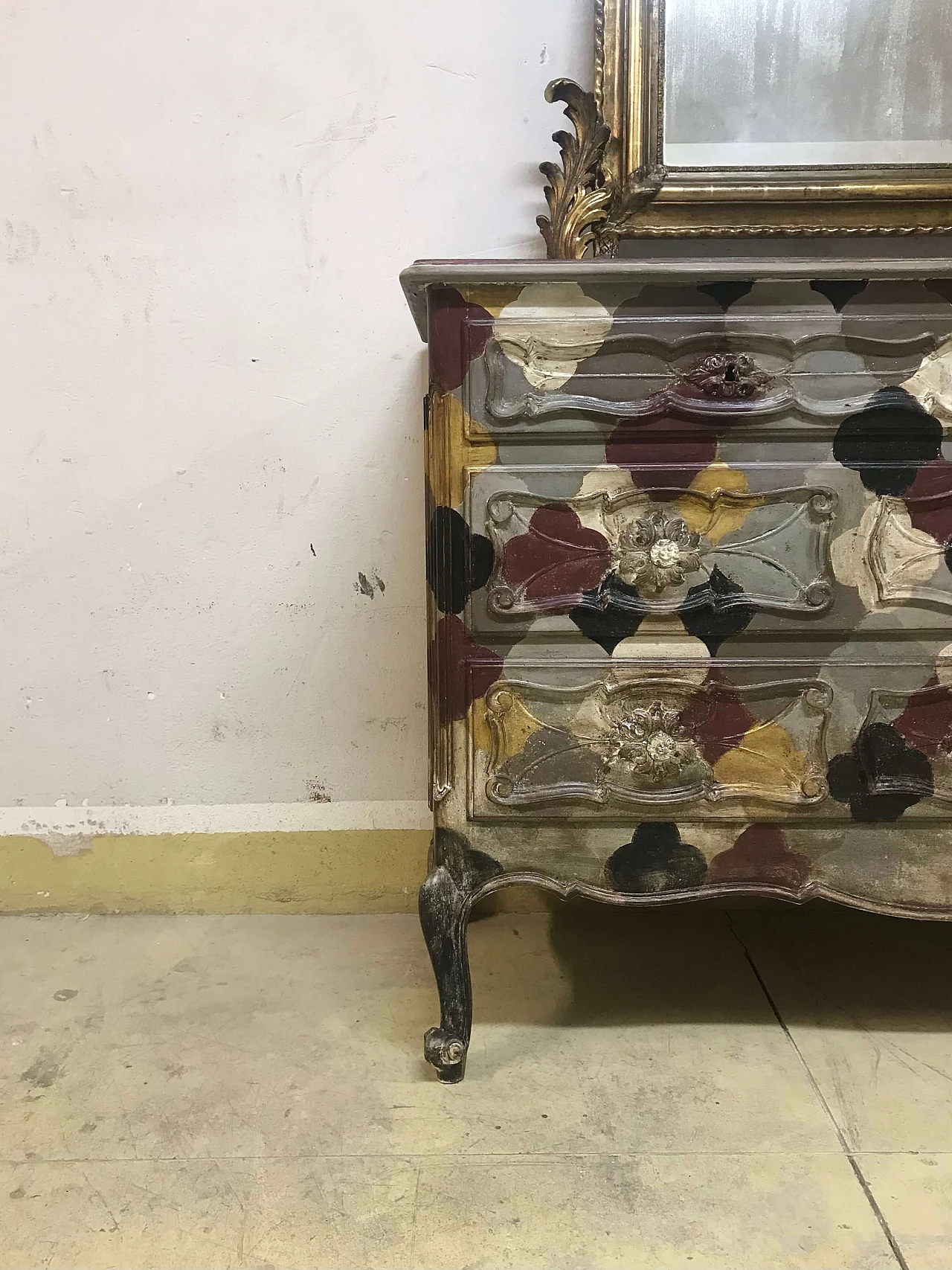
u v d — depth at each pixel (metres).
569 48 1.44
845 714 1.10
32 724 1.60
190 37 1.43
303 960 1.48
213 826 1.63
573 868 1.14
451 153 1.46
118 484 1.54
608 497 1.07
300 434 1.53
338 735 1.61
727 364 1.04
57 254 1.48
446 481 1.08
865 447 1.05
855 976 1.43
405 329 1.50
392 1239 0.92
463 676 1.11
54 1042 1.25
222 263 1.48
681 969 1.45
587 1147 1.05
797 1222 0.94
